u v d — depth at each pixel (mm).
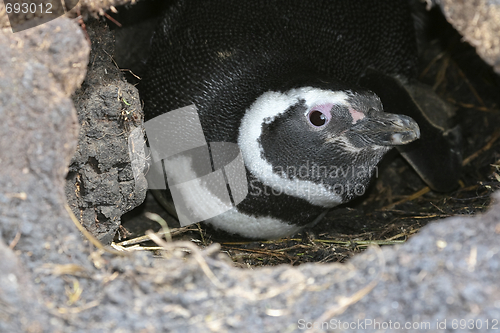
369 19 7398
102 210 5320
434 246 3223
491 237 3170
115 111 5191
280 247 6113
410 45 7969
